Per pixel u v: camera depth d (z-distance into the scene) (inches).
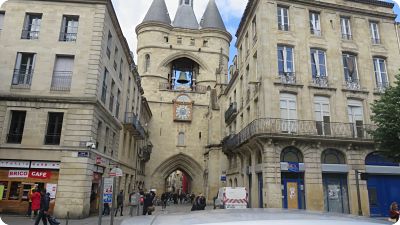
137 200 716.0
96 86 799.1
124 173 1184.2
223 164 1503.4
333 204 822.5
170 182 3444.9
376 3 989.8
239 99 1178.6
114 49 984.9
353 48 942.4
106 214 845.2
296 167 807.7
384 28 988.6
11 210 729.0
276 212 105.2
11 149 749.9
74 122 771.4
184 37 2058.3
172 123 1892.2
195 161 1849.2
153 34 1994.3
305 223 84.8
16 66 812.0
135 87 1401.3
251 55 999.6
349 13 970.7
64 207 722.8
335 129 859.4
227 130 1429.6
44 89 791.1
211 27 2078.0
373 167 853.8
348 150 847.1
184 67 2193.7
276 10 916.0
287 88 861.2
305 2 936.9
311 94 873.5
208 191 1547.7
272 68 868.0
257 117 917.2
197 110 1926.7
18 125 780.6
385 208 843.4
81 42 825.5
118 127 1070.4
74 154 752.3
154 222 89.9
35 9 844.0
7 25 829.2
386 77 957.2
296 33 911.7
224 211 110.2
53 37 826.8
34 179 743.7
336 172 831.1
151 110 1891.0
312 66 908.6
